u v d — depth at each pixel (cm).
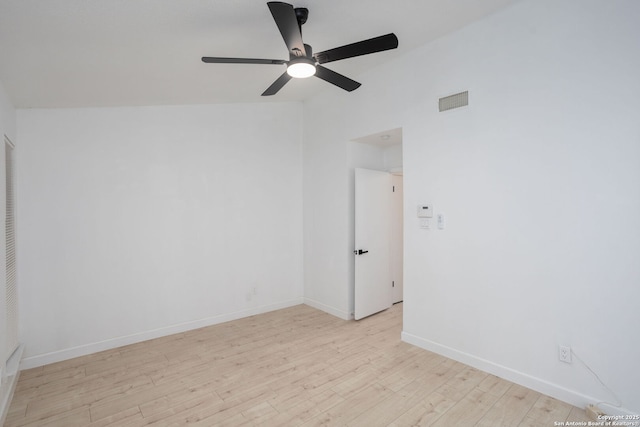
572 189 228
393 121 347
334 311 430
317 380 265
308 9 233
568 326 230
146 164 358
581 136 224
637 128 203
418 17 262
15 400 241
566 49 229
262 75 332
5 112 253
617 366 211
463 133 287
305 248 479
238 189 423
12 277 273
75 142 320
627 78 206
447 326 303
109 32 206
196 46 247
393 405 230
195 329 385
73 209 318
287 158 470
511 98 256
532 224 247
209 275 398
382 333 365
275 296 457
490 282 271
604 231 215
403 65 335
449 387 252
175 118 377
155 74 282
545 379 241
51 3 169
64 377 275
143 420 217
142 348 333
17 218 291
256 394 246
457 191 292
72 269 317
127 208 346
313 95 454
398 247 489
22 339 293
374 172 425
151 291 359
